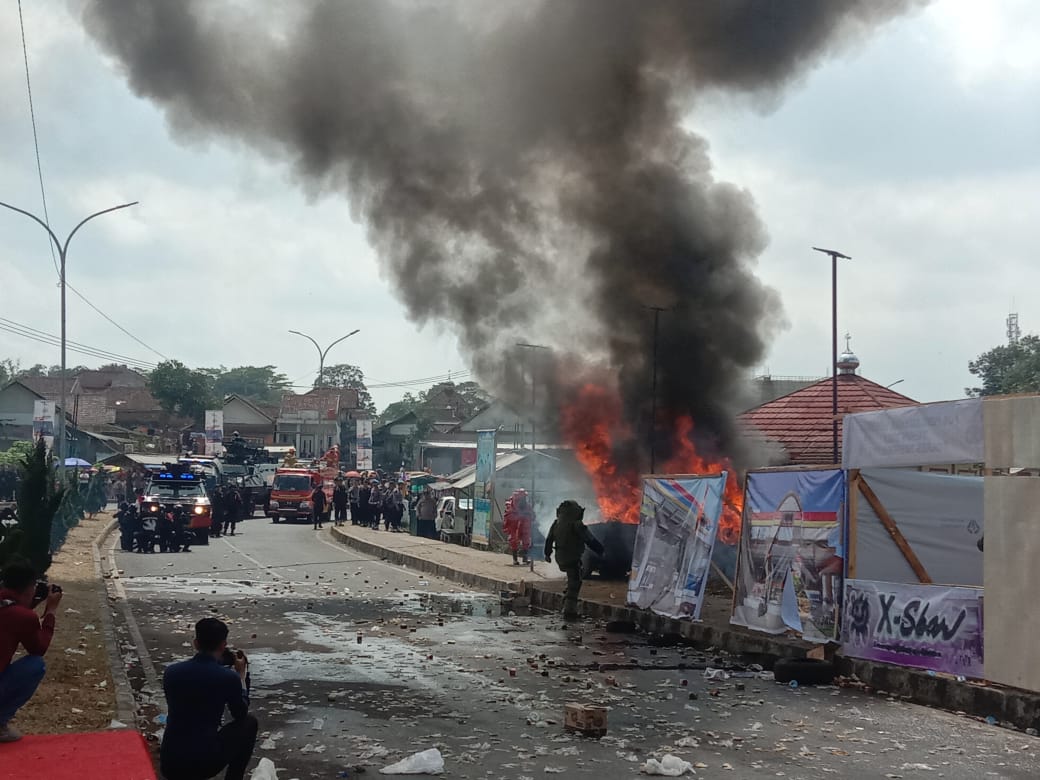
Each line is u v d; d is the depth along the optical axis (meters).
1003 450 10.19
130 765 5.84
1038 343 53.47
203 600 18.02
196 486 32.50
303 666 11.55
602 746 8.03
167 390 107.06
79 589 18.12
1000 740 8.62
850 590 12.05
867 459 12.18
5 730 6.42
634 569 17.08
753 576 14.28
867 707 10.00
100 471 51.03
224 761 5.77
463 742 8.08
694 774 7.24
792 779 7.15
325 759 7.53
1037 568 9.60
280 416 101.44
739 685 11.05
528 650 13.23
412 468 90.00
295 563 26.64
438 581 23.25
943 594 10.78
